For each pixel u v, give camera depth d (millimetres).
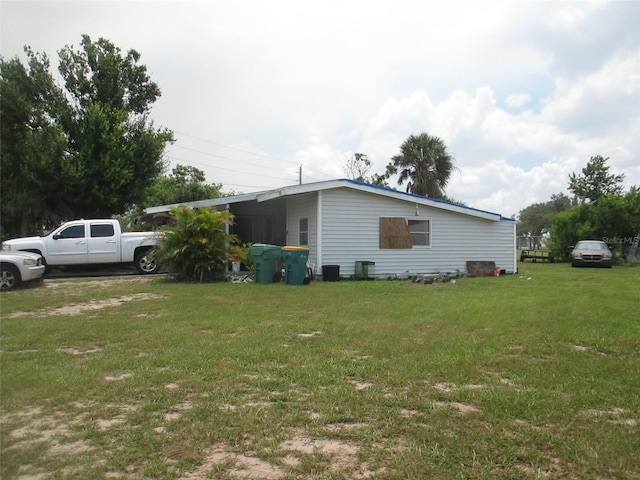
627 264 26750
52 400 4234
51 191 24469
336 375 4910
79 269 17594
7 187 25547
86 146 24172
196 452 3254
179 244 14461
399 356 5605
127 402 4211
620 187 33375
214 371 5039
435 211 17984
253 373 5016
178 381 4750
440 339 6473
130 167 25312
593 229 29016
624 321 7871
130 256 16672
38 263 13141
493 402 4125
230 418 3793
